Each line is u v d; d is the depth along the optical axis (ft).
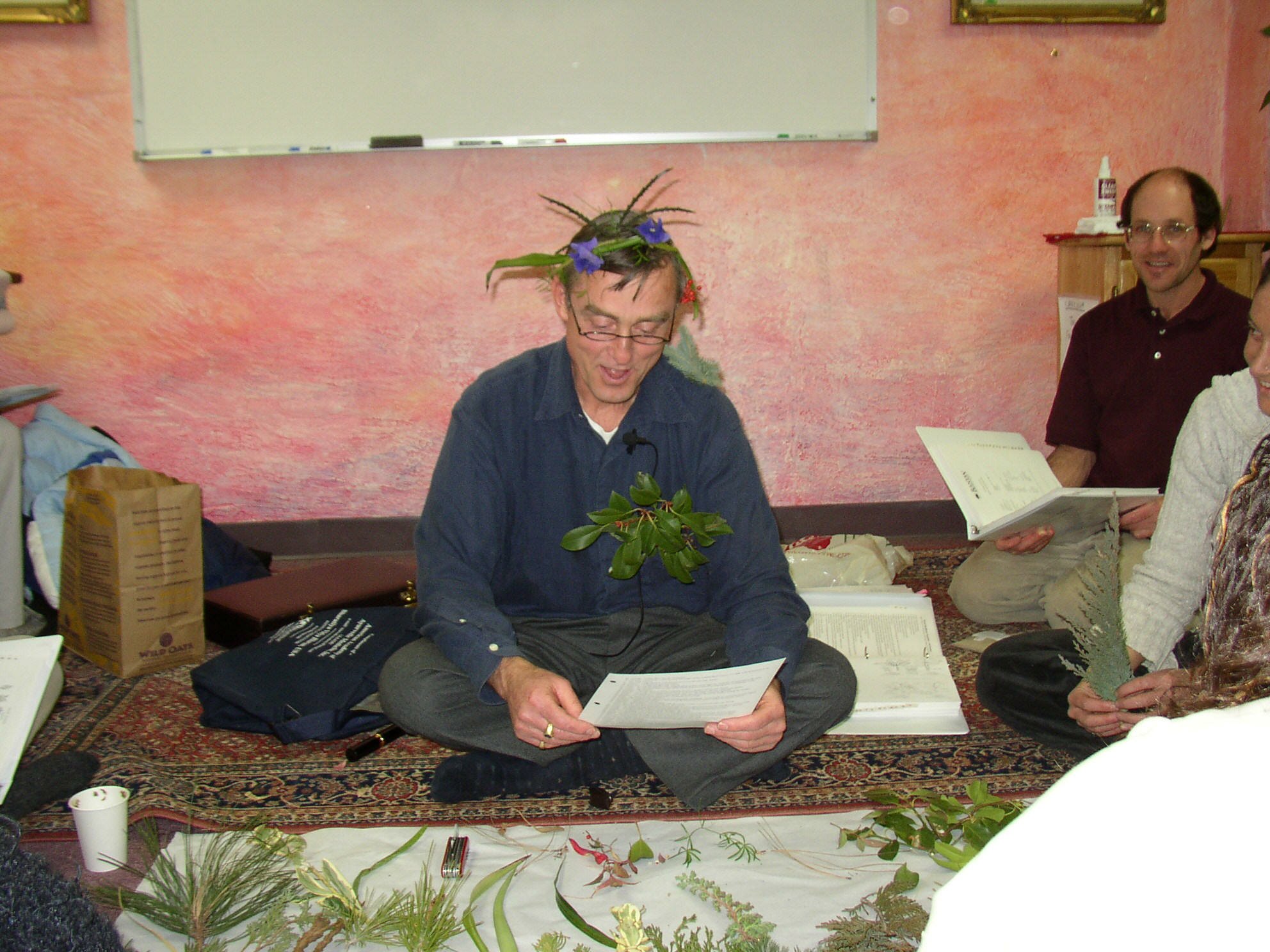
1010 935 1.72
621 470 5.78
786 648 5.32
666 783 5.50
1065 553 8.07
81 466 9.66
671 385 5.76
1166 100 11.28
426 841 5.16
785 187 11.12
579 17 10.57
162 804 5.69
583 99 10.73
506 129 10.73
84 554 8.05
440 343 11.19
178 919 4.26
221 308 10.96
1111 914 1.62
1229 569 4.52
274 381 11.14
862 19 10.76
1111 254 9.86
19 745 4.82
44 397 10.91
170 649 8.04
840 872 4.73
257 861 4.54
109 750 6.58
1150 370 7.99
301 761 6.41
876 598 7.72
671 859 4.90
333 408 11.25
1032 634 6.39
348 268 10.98
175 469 11.25
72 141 10.55
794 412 11.60
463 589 5.54
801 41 10.76
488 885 4.62
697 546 5.74
